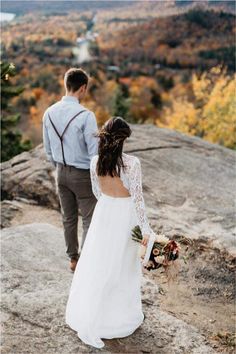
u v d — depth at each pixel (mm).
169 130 10477
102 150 3613
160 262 3695
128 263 3871
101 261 3781
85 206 4734
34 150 9211
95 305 3795
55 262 5262
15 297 4387
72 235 4941
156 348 3879
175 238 5887
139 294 4051
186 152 9125
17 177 8141
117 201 3750
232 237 5871
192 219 6379
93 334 3799
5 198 8148
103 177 3707
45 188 7719
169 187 7402
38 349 3738
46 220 7215
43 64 88062
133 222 3779
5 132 17328
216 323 4527
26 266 5062
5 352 3684
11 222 7113
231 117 25766
